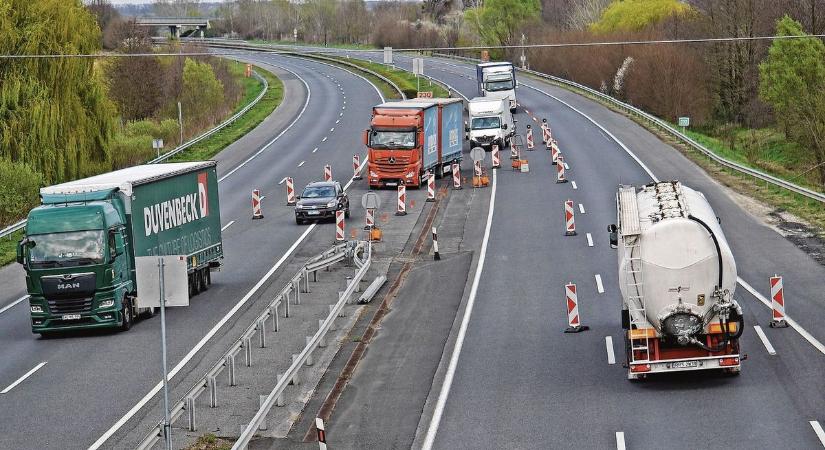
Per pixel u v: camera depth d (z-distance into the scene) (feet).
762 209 208.23
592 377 106.32
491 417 95.55
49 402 107.24
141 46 493.77
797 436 84.38
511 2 643.86
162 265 87.56
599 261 167.22
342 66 613.52
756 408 92.48
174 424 98.17
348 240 199.31
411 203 239.71
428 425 94.68
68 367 121.80
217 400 105.60
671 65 421.59
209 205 169.99
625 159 280.31
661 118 423.64
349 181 275.18
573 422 92.17
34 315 137.28
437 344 124.88
